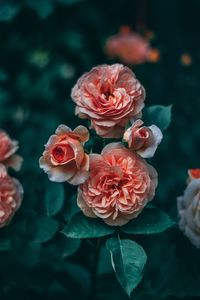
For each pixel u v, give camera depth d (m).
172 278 0.81
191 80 1.89
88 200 0.70
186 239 0.82
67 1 1.28
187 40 2.11
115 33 1.81
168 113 0.79
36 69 1.57
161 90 1.81
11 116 1.53
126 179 0.70
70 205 0.79
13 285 0.87
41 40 1.50
